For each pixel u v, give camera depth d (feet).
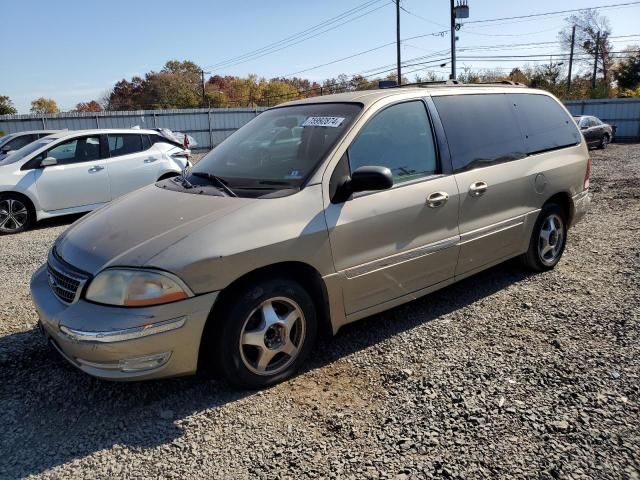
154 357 9.07
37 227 28.43
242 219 9.81
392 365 11.12
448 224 12.88
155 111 101.55
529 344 11.85
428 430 8.86
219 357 9.82
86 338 8.84
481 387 10.10
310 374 10.91
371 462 8.13
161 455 8.50
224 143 14.15
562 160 16.55
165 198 11.41
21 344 12.57
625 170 45.80
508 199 14.55
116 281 9.05
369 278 11.44
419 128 12.79
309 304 10.68
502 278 16.38
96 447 8.73
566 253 19.02
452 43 98.12
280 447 8.60
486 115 14.60
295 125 12.54
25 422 9.48
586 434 8.57
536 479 7.62
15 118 92.12
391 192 11.72
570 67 174.91
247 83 246.68
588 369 10.62
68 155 28.63
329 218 10.68
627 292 14.75
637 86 160.66
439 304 14.44
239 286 9.86
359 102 12.21
